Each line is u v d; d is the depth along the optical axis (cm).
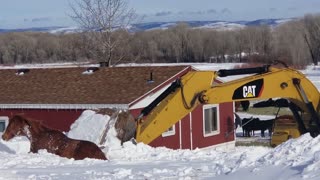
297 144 2548
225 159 3244
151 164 3222
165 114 3422
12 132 3912
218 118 6275
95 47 11138
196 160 3353
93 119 4112
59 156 3684
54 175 2811
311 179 2047
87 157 3625
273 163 2405
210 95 3400
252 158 2670
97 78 6128
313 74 18562
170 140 5616
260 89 3441
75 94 5788
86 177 2703
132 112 5422
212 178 2469
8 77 6588
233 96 3428
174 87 3434
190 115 5903
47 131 3825
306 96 3488
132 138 3925
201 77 3428
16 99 5872
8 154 3725
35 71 6656
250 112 10206
